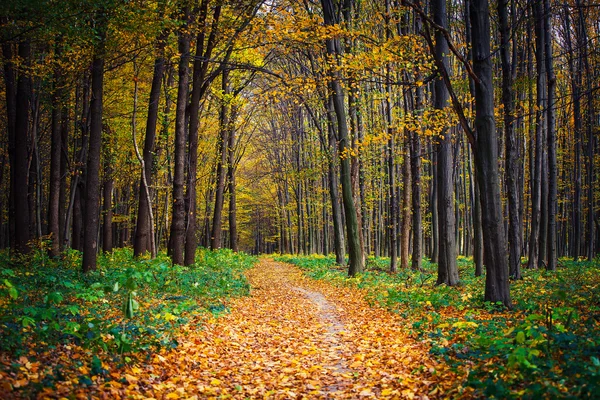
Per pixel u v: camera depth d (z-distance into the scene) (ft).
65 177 76.89
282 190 184.34
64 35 40.96
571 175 112.68
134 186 112.47
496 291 34.73
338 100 65.67
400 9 54.39
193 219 64.34
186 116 73.61
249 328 33.55
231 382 21.33
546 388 13.69
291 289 62.80
